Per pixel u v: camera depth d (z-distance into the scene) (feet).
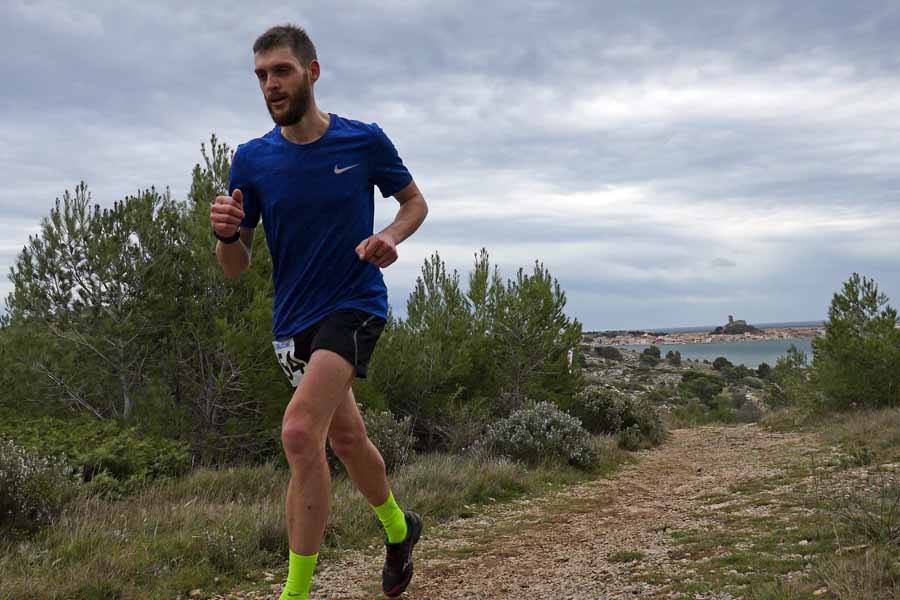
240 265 9.67
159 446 33.55
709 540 17.38
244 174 9.20
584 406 58.49
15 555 17.40
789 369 87.30
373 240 8.38
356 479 9.82
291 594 8.45
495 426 42.78
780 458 36.63
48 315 38.81
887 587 11.02
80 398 39.68
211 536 18.60
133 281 37.76
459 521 24.86
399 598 14.73
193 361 38.32
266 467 31.99
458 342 54.34
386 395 48.08
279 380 36.76
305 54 8.77
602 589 13.93
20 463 20.81
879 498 17.19
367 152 9.14
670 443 56.03
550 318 60.03
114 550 17.57
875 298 56.90
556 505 27.84
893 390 53.26
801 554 14.61
